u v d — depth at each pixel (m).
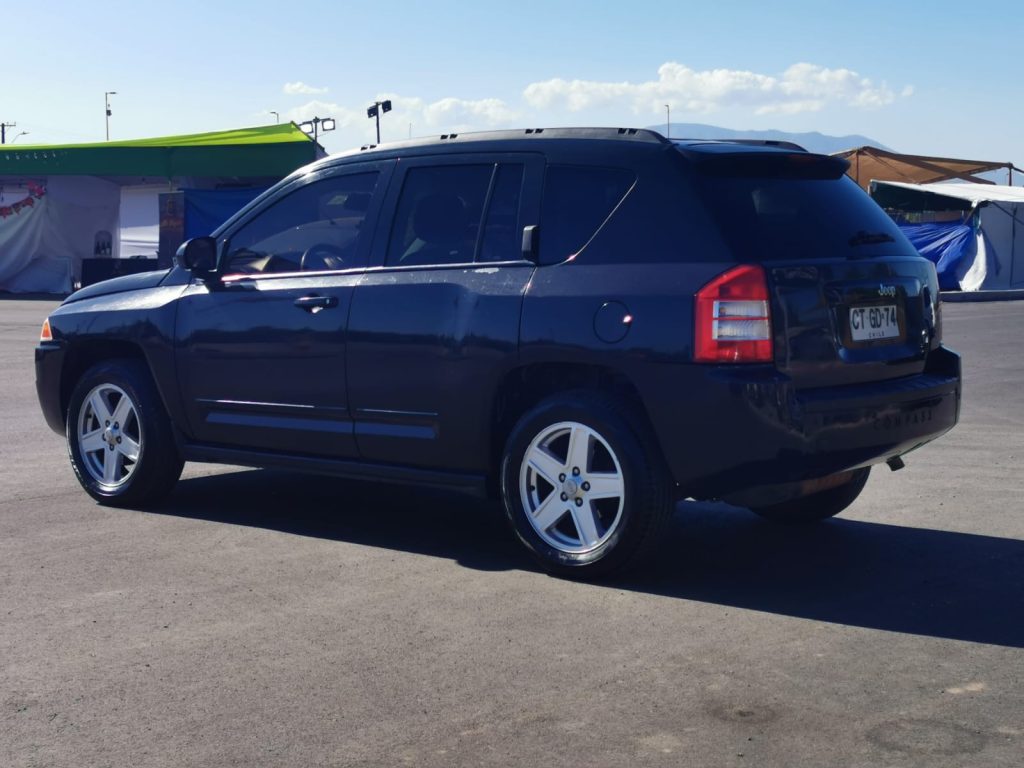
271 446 6.18
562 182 5.34
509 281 5.30
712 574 5.28
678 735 3.52
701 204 4.93
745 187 5.08
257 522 6.30
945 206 30.84
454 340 5.40
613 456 5.00
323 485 7.29
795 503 6.07
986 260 28.55
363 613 4.71
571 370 5.32
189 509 6.62
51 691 3.92
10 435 9.23
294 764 3.35
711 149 5.12
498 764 3.33
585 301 5.05
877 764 3.31
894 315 5.27
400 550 5.72
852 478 5.82
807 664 4.11
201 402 6.36
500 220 5.48
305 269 6.09
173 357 6.41
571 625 4.55
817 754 3.38
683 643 4.34
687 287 4.82
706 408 4.76
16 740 3.54
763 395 4.70
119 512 6.56
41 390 7.06
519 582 5.15
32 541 5.90
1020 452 8.20
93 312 6.80
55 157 29.05
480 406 5.36
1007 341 16.14
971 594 4.96
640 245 5.02
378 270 5.78
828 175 5.47
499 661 4.16
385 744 3.47
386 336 5.62
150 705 3.79
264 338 6.06
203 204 27.89
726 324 4.74
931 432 5.32
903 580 5.18
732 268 4.77
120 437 6.69
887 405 5.02
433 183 5.76
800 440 4.74
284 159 28.48
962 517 6.34
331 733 3.55
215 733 3.57
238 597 4.94
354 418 5.80
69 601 4.89
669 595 4.95
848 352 5.01
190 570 5.36
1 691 3.92
